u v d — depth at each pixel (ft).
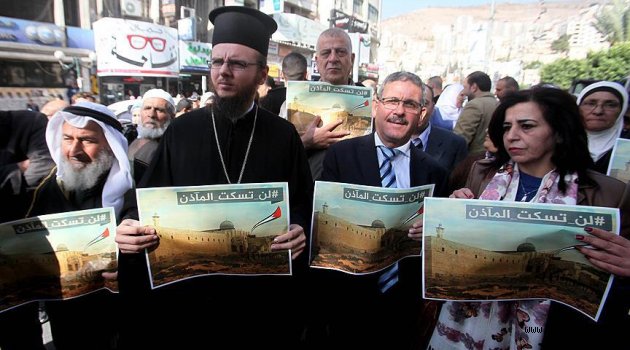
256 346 6.40
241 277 6.06
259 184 5.11
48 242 5.04
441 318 5.39
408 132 6.00
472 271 4.59
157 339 6.15
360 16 123.95
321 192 5.37
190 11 57.26
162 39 48.16
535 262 4.44
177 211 4.98
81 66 43.47
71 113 5.49
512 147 4.62
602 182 4.50
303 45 78.54
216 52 5.43
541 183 4.67
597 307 4.23
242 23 5.33
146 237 4.85
